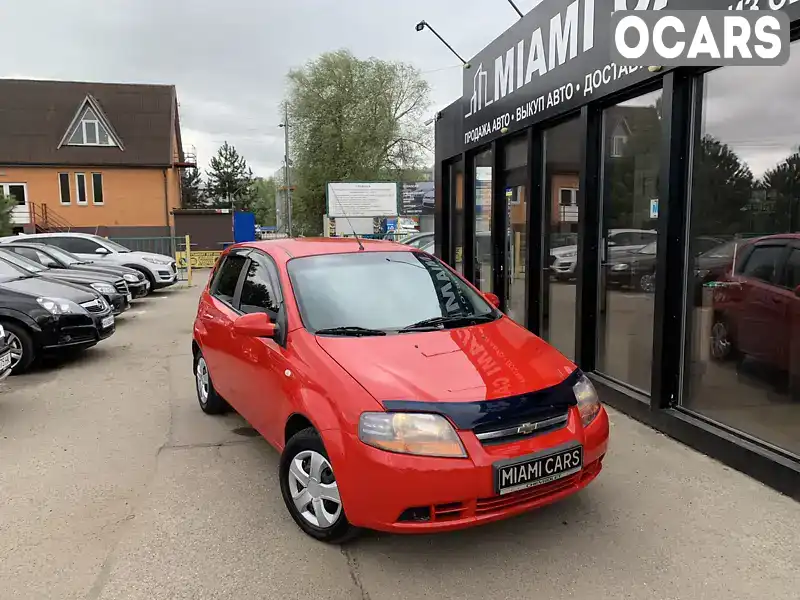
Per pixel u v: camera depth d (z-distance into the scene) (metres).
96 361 8.16
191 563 3.20
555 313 6.97
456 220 10.52
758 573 3.07
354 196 31.61
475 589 2.96
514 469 2.97
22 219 34.00
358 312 3.97
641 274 5.39
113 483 4.20
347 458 3.05
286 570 3.13
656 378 4.99
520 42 7.21
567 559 3.21
